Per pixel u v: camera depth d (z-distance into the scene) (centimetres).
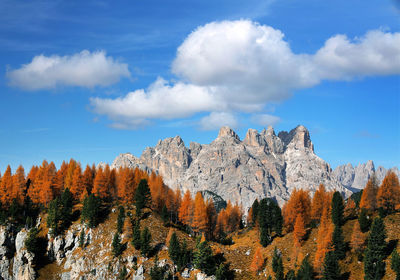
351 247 13112
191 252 14675
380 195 14700
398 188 14562
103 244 15188
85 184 18775
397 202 14450
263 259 14062
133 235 14812
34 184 18012
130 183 17925
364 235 13288
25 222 16250
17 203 16800
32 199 17462
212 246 15288
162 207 18038
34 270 14650
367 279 11450
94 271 14325
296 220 14562
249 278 13550
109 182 19062
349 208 17488
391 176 14825
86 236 15588
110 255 14562
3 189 17000
